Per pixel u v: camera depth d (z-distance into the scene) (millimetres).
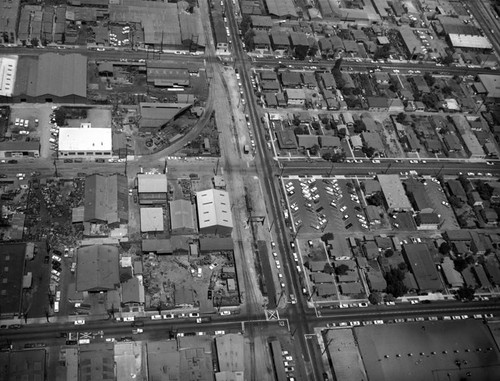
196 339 197625
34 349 181875
